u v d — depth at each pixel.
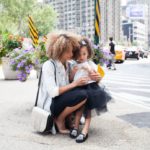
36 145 4.39
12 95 8.69
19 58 6.26
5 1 50.78
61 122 4.92
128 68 20.73
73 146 4.34
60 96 4.73
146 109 6.92
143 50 42.97
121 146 4.36
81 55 4.99
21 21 53.12
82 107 4.76
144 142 4.54
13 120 5.80
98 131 5.07
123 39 150.12
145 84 11.98
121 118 6.00
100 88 4.79
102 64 6.59
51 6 61.72
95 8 9.00
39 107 4.98
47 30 59.97
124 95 9.12
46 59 6.16
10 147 4.32
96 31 9.01
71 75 5.03
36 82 11.75
